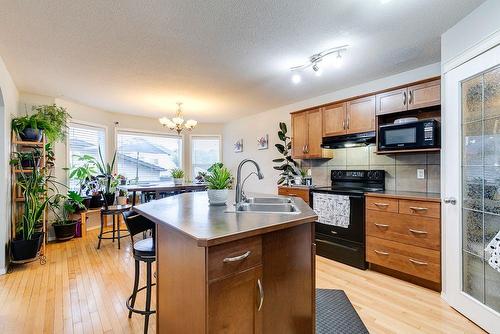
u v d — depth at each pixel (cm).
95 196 455
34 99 389
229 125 622
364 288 244
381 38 229
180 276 125
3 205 279
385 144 285
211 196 198
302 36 225
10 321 192
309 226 150
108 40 229
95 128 489
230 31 216
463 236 203
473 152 196
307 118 384
